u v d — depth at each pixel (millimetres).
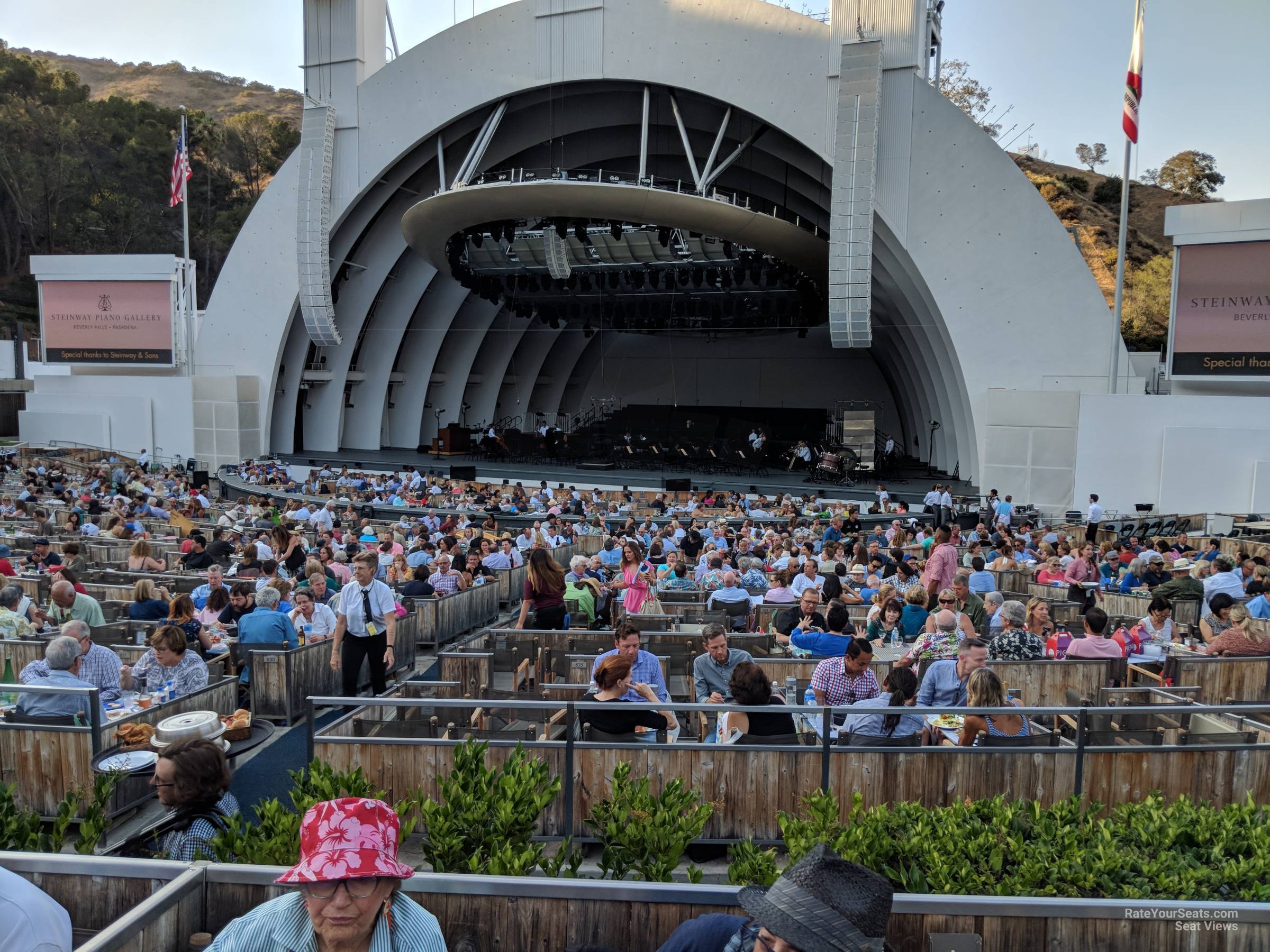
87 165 90000
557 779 5383
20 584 12094
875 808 4453
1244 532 22250
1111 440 27156
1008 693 7438
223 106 182500
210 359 40562
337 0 35906
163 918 2982
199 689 7711
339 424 43812
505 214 31031
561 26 33125
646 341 61406
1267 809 4582
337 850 2213
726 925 2559
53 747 6488
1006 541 17938
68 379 40969
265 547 14016
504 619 14539
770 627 11305
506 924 3307
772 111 31250
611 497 31047
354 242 38938
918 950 3230
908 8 29547
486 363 53594
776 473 39188
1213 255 25250
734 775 6066
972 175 29609
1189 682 8875
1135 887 3725
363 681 10383
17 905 2506
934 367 37469
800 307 41938
